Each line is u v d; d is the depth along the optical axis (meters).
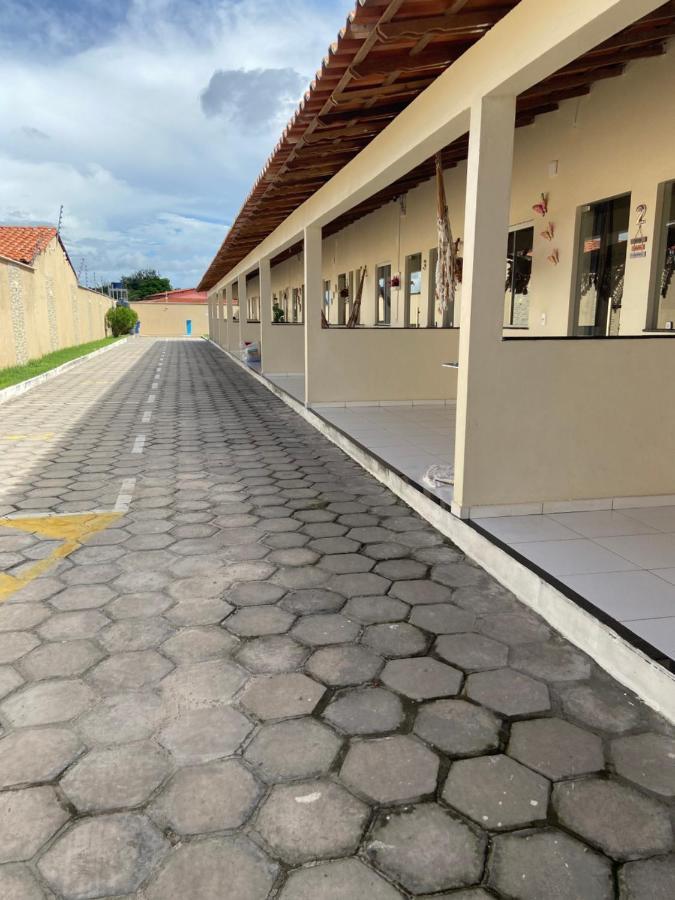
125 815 1.71
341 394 7.95
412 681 2.34
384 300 11.44
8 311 13.80
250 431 7.52
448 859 1.58
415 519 4.19
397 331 7.92
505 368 3.52
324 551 3.62
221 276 20.25
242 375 14.68
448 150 6.84
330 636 2.67
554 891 1.49
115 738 2.03
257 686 2.31
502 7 2.97
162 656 2.51
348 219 11.98
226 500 4.64
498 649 2.57
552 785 1.83
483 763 1.92
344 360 7.88
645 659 2.22
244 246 12.23
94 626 2.75
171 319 46.56
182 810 1.73
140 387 12.21
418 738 2.03
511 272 7.29
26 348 15.11
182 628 2.73
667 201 5.00
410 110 4.18
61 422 8.18
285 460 5.96
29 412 9.00
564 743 2.00
